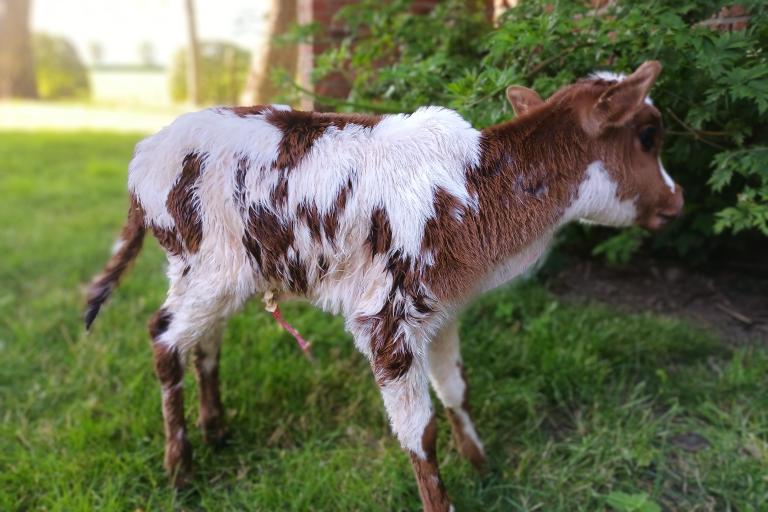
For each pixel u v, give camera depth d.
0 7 18.47
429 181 2.11
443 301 2.16
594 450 2.70
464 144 2.18
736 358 3.10
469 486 2.60
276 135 2.20
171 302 2.42
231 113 2.28
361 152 2.15
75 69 20.86
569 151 2.21
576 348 3.29
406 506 2.53
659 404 2.98
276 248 2.22
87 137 10.79
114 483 2.65
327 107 3.90
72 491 2.56
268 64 6.42
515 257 2.25
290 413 3.06
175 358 2.48
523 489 2.57
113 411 3.06
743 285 3.92
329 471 2.65
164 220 2.29
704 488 2.51
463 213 2.12
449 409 2.61
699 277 4.04
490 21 4.06
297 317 3.74
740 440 2.71
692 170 3.25
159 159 2.27
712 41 2.36
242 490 2.61
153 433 2.93
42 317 4.00
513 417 2.97
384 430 2.94
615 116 2.11
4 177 7.52
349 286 2.21
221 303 2.34
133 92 22.36
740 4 2.38
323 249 2.17
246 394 3.13
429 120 2.21
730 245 3.83
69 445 2.84
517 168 2.19
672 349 3.30
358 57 3.68
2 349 3.66
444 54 3.12
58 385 3.33
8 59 18.78
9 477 2.66
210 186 2.21
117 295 4.26
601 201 2.29
